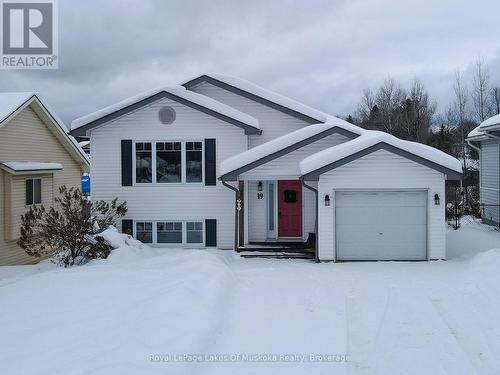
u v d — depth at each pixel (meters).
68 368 6.27
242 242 17.06
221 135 17.05
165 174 17.27
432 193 14.93
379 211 15.18
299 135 16.08
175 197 17.19
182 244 17.30
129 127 17.17
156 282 11.32
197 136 17.05
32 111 20.62
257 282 12.34
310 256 15.84
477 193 29.31
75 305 9.50
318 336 8.31
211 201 17.16
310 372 6.83
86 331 7.82
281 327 8.79
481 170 24.11
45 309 9.27
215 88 18.38
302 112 17.92
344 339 8.16
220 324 8.81
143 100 16.89
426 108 55.09
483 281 11.02
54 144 22.52
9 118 18.25
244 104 18.27
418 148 14.81
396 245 15.20
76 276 12.21
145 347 7.11
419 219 15.14
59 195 22.31
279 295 11.01
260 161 15.88
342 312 9.66
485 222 23.41
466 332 8.22
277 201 17.77
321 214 15.10
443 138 50.88
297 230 17.78
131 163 17.19
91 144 17.27
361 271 13.51
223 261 14.41
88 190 34.66
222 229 17.17
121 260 14.59
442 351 7.39
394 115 56.12
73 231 14.96
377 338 8.08
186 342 7.41
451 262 14.73
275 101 18.00
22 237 16.83
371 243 15.23
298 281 12.39
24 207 19.33
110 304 9.48
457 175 14.71
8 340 7.48
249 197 17.67
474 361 7.03
